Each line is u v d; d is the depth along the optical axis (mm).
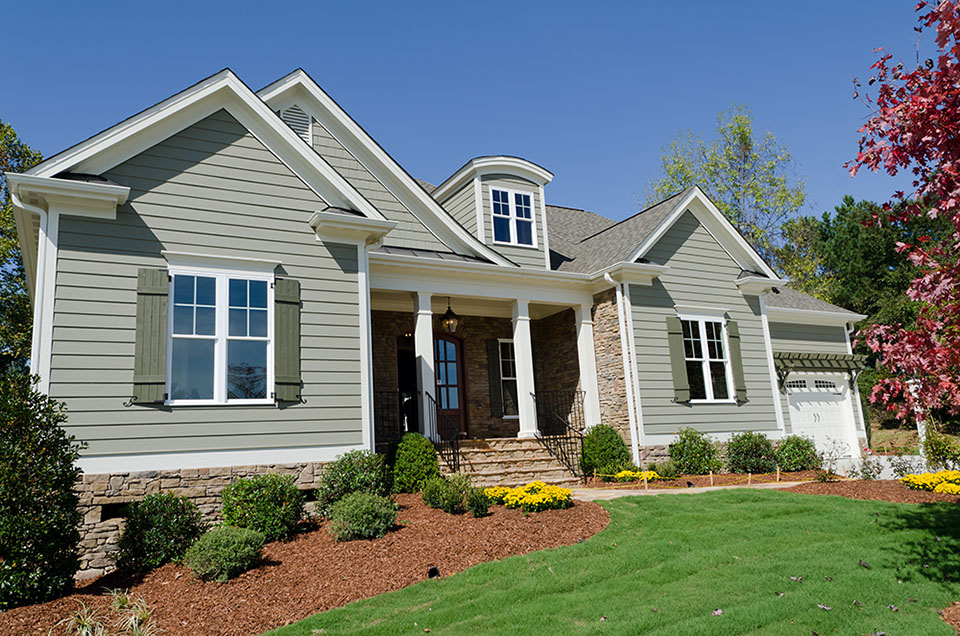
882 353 5301
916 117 4719
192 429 9352
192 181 10078
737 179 33250
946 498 9938
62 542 6723
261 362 10109
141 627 6035
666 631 5477
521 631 5602
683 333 15797
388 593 6770
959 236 4773
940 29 4492
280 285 10375
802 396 18578
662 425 14828
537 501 9609
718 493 11102
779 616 5789
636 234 16047
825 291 33531
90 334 8945
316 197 11039
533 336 18156
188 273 9781
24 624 5828
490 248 15633
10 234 23000
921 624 5664
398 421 15578
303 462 10031
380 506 8750
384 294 14547
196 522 8594
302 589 6930
